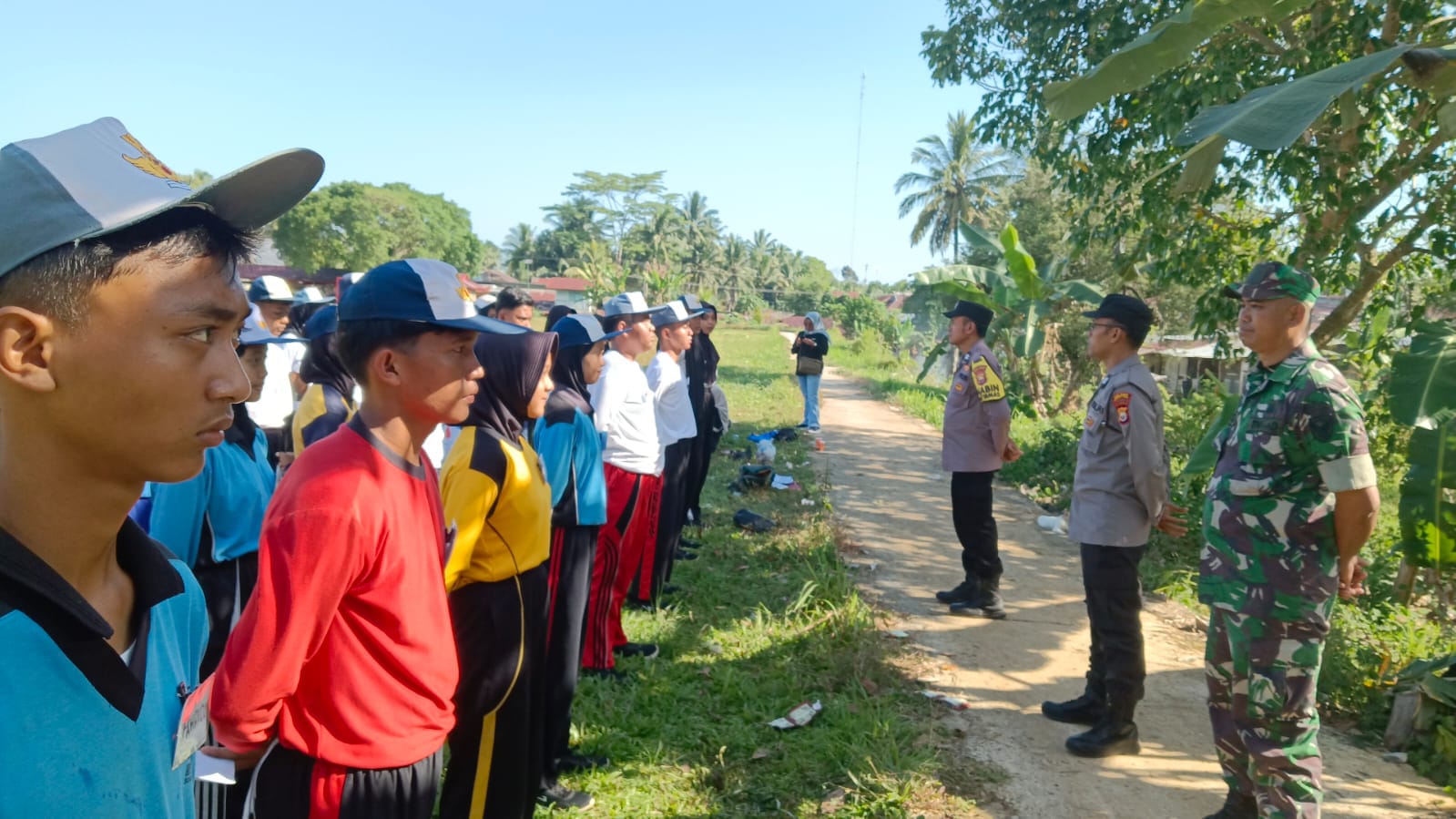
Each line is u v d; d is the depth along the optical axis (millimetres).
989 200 41688
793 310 84688
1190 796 3650
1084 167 7871
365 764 1788
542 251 90438
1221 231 7180
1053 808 3525
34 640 846
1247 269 7113
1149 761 3943
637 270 77188
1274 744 2998
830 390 21875
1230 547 3082
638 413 4605
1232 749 3219
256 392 3320
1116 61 3967
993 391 5422
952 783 3680
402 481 1854
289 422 5488
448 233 67438
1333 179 5879
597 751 3762
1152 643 5418
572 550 3334
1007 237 12852
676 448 5773
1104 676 4199
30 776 837
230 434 3209
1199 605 6113
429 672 1871
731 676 4484
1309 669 2967
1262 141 2832
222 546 3100
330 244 57062
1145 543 3938
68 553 925
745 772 3678
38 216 828
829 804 3449
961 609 5773
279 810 1794
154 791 973
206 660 3078
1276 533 2971
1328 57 5684
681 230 84500
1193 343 21875
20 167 854
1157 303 18359
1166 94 6199
